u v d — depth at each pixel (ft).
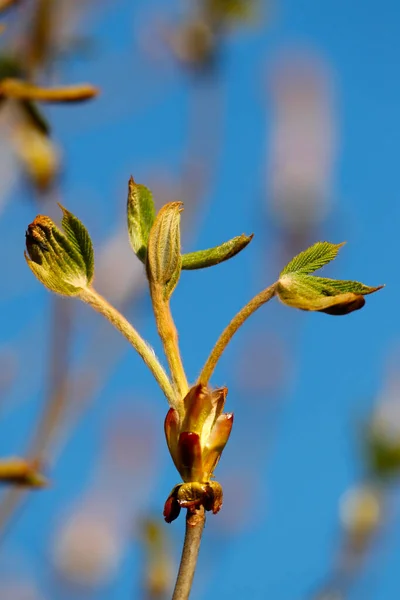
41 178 2.84
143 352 1.46
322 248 1.47
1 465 1.71
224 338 1.44
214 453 1.42
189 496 1.40
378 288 1.45
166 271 1.47
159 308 1.47
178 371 1.45
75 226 1.47
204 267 1.49
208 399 1.42
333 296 1.45
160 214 1.46
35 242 1.47
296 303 1.45
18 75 2.06
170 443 1.43
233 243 1.49
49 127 1.93
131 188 1.51
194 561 1.39
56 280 1.47
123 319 1.47
